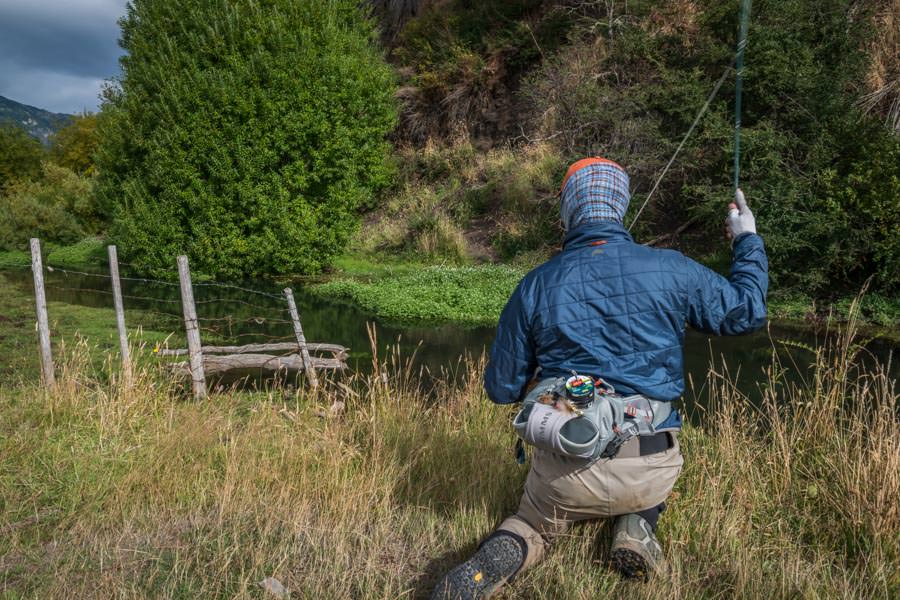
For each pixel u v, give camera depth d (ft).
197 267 53.36
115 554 9.57
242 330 33.73
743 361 26.68
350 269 53.52
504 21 65.92
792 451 12.02
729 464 11.43
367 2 79.71
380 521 10.47
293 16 54.75
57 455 12.91
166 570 9.20
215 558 9.32
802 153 37.96
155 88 53.26
